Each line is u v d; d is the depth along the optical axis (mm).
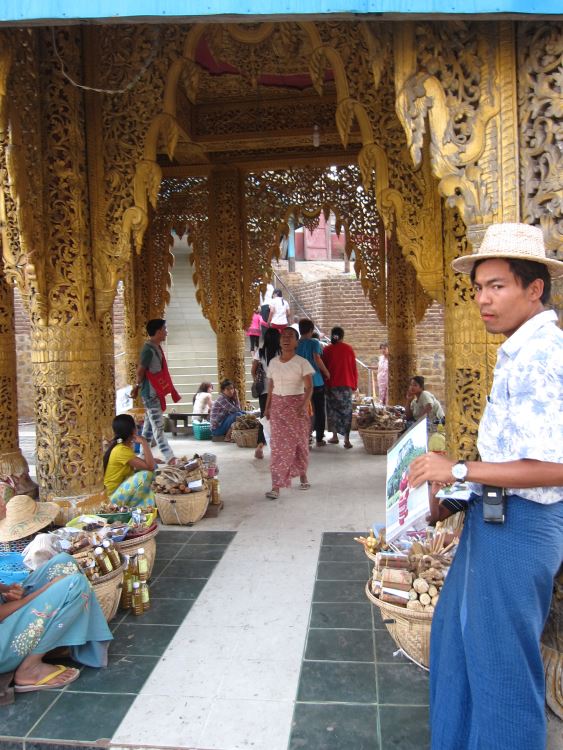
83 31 3904
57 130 3885
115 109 3936
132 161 3963
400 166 3969
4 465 4961
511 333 1685
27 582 2641
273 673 2529
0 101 3021
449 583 1841
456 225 3691
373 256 8211
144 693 2406
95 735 2154
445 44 2445
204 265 8281
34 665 2475
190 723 2209
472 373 3615
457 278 3652
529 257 1595
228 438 8469
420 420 1941
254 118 6879
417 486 1657
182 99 6441
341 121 3938
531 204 2344
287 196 8125
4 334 5023
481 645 1628
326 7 2076
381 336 16172
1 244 4605
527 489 1592
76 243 3998
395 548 2967
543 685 1646
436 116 2461
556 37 2244
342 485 5758
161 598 3291
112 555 2979
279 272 19156
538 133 2305
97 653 2609
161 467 4816
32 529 3029
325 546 4062
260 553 3949
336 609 3115
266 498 5309
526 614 1595
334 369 7715
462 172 2455
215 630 2918
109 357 7305
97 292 4141
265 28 3953
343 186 8047
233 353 8477
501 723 1602
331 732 2143
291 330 5281
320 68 3848
